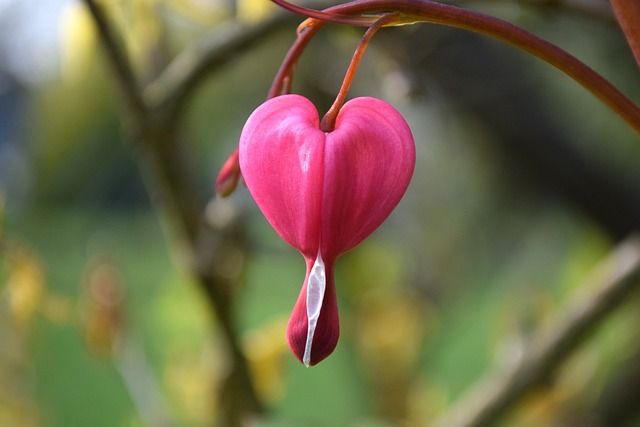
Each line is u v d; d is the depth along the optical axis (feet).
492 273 2.81
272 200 0.72
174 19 1.59
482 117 1.83
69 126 1.96
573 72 0.72
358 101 0.73
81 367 1.99
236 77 2.06
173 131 1.22
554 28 1.82
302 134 0.72
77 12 1.33
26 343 1.40
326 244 0.71
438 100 1.84
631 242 1.43
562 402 1.72
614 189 1.88
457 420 1.46
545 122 1.85
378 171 0.71
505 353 1.57
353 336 1.76
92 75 1.82
